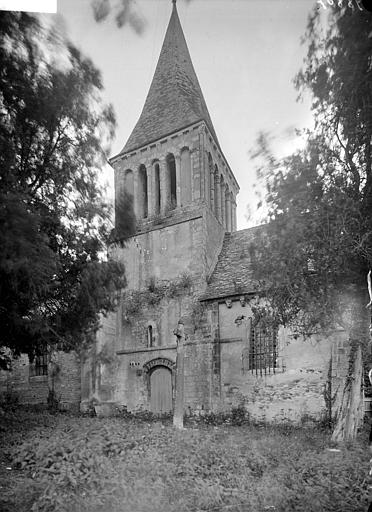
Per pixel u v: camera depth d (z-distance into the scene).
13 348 8.11
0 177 5.27
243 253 11.98
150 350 13.29
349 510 3.61
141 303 13.89
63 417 10.54
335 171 5.77
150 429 7.68
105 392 13.22
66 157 6.50
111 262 8.35
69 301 7.73
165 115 15.58
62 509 3.70
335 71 3.65
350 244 5.77
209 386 11.98
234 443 6.59
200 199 13.94
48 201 6.68
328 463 4.89
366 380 7.18
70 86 5.35
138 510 3.77
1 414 9.65
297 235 6.22
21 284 5.82
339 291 6.48
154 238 14.31
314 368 10.70
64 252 7.25
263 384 11.25
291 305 7.38
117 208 8.23
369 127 4.54
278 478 4.50
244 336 11.80
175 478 4.58
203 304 12.66
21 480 4.58
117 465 4.86
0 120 5.29
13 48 4.62
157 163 15.44
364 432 7.02
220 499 4.03
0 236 5.02
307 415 10.45
